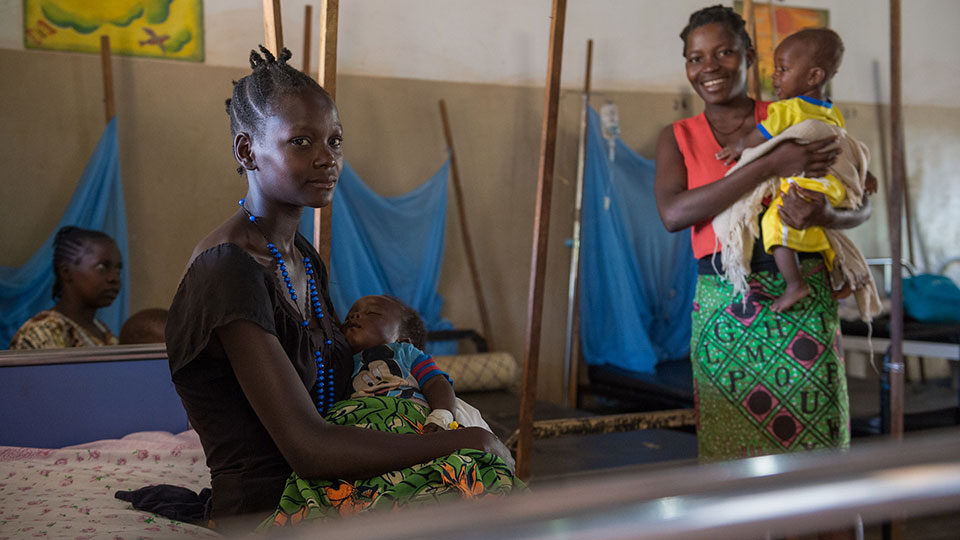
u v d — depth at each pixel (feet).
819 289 7.84
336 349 5.55
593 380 20.89
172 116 18.45
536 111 21.95
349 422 5.08
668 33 23.18
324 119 4.90
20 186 17.25
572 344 20.68
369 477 4.61
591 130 20.74
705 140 8.32
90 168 16.70
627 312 20.47
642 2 22.85
